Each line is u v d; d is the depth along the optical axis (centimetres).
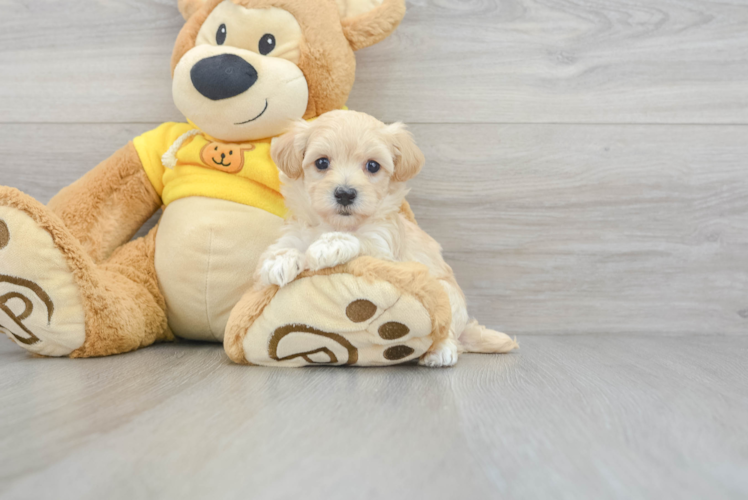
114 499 69
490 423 102
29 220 148
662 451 89
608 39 217
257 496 70
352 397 119
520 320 224
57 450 85
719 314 223
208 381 133
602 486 75
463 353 181
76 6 218
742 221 222
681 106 219
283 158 157
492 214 221
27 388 124
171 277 183
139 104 220
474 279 223
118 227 194
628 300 223
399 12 185
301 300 142
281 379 136
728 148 220
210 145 185
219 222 179
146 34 218
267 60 176
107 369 146
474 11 216
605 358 172
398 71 217
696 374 148
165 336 191
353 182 146
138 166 195
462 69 218
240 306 152
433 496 71
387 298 137
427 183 220
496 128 219
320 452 86
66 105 221
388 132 155
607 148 220
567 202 221
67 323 156
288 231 163
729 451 89
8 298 148
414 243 175
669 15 216
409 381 135
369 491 72
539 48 217
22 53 221
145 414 104
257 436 92
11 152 222
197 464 80
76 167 222
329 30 181
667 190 221
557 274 223
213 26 183
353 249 142
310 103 187
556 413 109
